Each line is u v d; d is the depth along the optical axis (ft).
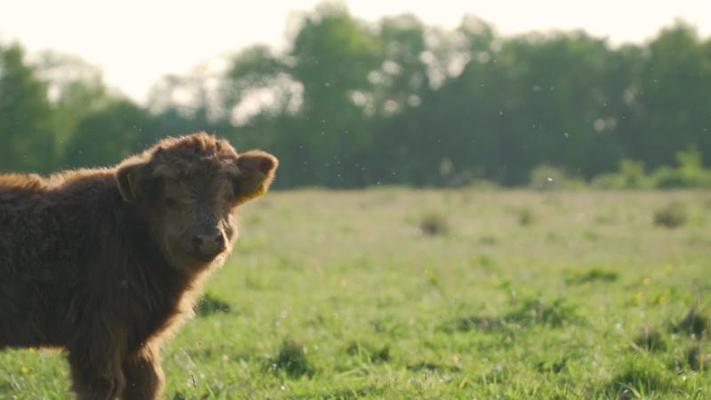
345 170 639.76
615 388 60.44
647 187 442.09
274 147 615.57
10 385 65.05
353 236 181.06
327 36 631.97
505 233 185.47
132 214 55.72
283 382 64.90
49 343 54.95
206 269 57.67
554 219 221.66
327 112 620.90
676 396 58.39
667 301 98.89
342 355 73.67
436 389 59.41
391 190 417.49
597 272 120.78
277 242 166.09
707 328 76.33
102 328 53.88
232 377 65.98
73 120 545.85
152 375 57.06
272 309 95.96
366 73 646.74
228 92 629.92
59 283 53.98
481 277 123.13
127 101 557.33
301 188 595.88
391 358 73.36
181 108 617.21
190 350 74.59
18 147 528.22
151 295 55.47
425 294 107.96
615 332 78.74
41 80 549.54
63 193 55.52
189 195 55.01
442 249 158.81
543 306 87.51
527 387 59.82
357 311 94.94
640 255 149.69
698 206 260.21
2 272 52.95
